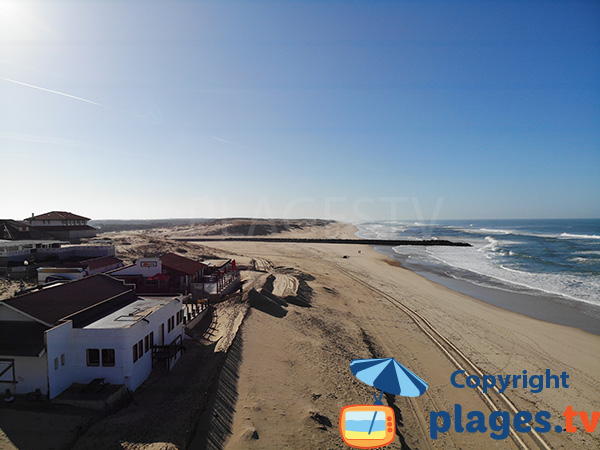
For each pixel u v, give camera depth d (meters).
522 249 83.38
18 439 10.81
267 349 20.19
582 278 49.16
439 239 111.12
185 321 22.22
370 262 63.78
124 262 41.84
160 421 12.20
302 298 33.06
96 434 11.35
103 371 14.39
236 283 36.50
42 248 35.97
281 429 13.39
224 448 12.00
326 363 19.67
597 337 26.92
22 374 13.14
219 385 15.47
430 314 31.86
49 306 15.30
